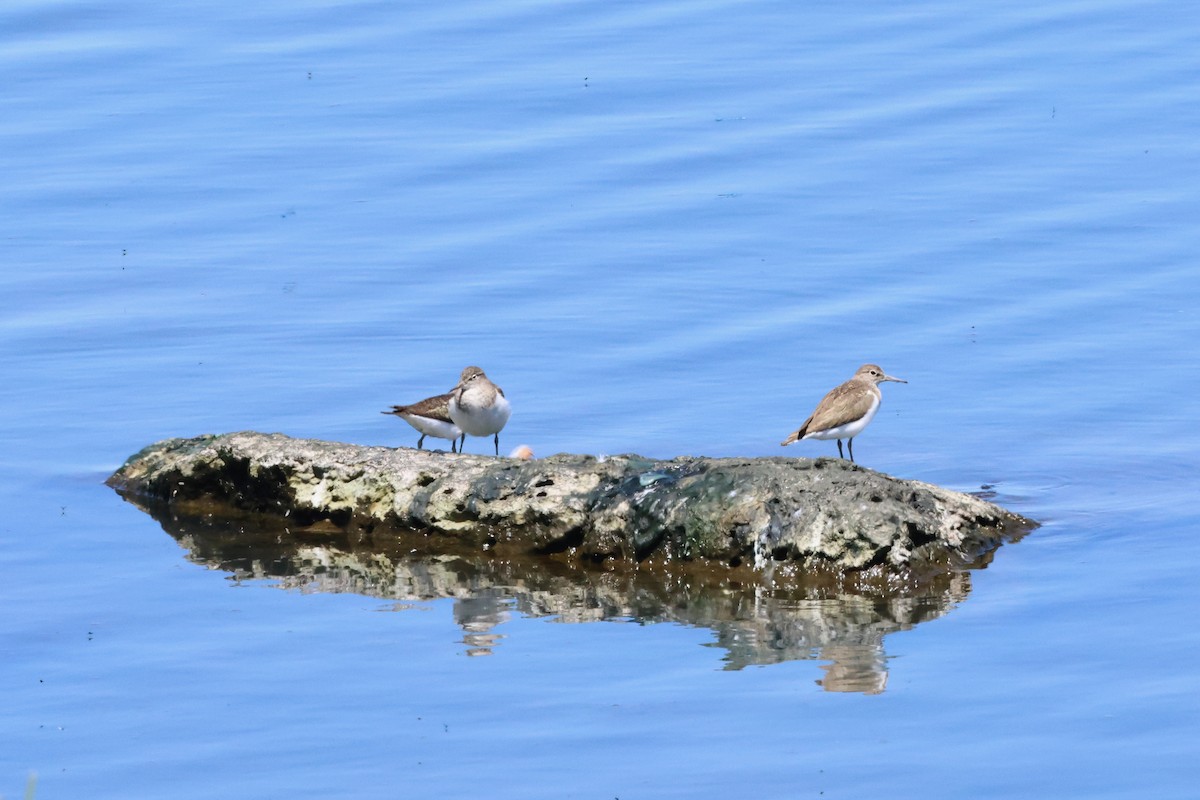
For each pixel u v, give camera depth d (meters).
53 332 25.89
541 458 20.20
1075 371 24.06
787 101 32.62
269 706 14.92
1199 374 23.72
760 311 26.08
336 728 14.43
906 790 13.08
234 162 31.22
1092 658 15.48
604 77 33.69
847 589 17.84
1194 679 14.88
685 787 13.20
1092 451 21.75
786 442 21.14
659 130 31.72
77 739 14.31
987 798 12.94
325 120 32.56
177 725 14.55
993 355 24.61
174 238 28.98
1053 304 25.91
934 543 18.30
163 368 24.84
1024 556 18.50
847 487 18.53
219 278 27.62
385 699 15.03
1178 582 17.34
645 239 28.34
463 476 20.02
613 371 24.45
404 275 27.48
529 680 15.42
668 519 18.78
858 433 21.55
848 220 28.69
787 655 15.90
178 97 33.59
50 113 33.00
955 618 16.73
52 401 23.89
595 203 29.48
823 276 27.03
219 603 17.70
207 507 21.19
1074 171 29.97
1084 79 33.03
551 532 19.34
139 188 30.52
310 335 25.81
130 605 17.61
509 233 28.61
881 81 33.19
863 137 31.28
